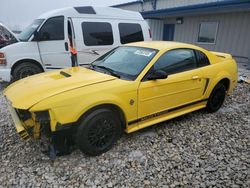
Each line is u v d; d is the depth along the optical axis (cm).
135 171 281
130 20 698
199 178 273
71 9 607
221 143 352
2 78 581
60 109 266
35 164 288
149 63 343
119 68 362
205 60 427
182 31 1342
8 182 257
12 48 576
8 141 338
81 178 266
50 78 329
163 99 358
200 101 428
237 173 283
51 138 279
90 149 296
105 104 296
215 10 999
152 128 390
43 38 600
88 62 634
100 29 638
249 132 390
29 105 262
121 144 337
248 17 1010
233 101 548
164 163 298
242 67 945
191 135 372
